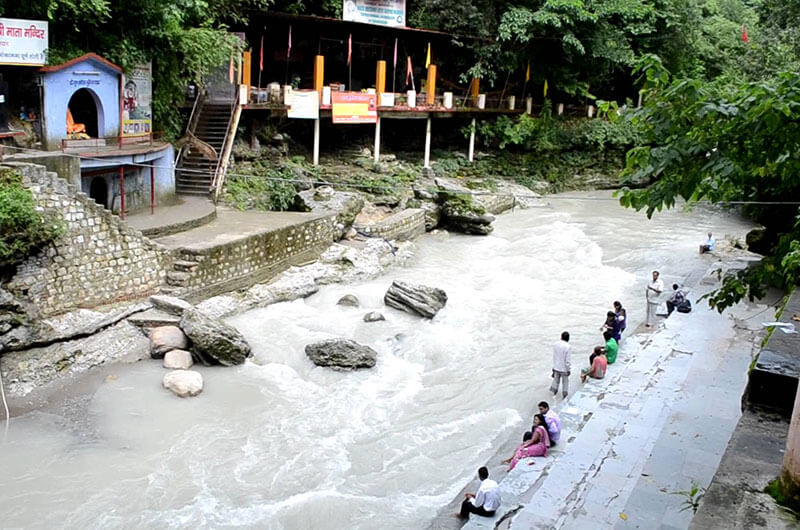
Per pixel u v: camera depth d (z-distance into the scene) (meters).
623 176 7.02
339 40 34.38
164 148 21.59
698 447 10.58
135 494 11.00
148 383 14.29
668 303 19.47
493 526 9.82
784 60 27.45
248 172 27.66
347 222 24.84
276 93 29.33
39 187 14.67
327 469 11.93
